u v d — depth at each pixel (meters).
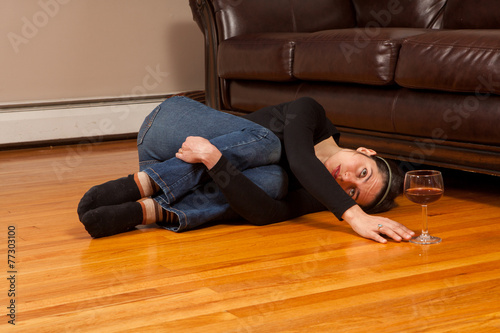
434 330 1.25
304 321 1.32
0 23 3.91
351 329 1.27
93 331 1.30
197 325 1.32
